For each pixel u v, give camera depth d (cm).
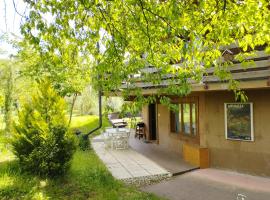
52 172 775
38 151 766
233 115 960
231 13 448
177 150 1242
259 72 786
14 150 793
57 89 1417
